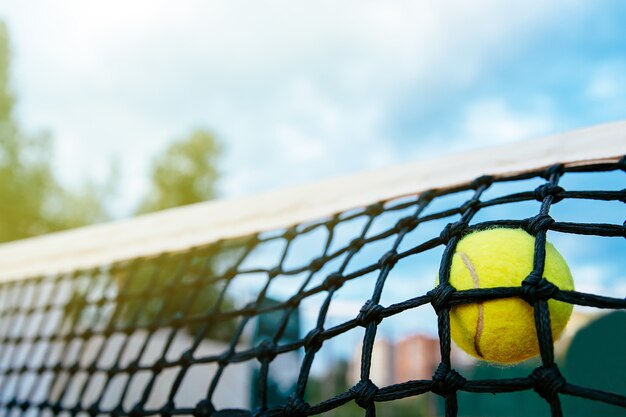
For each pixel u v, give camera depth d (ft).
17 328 3.41
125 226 2.80
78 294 3.28
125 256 2.74
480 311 1.47
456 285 1.52
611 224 1.46
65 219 17.83
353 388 1.49
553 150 1.78
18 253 3.26
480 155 1.89
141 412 2.02
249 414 1.73
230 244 2.43
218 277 2.26
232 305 11.89
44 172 17.43
